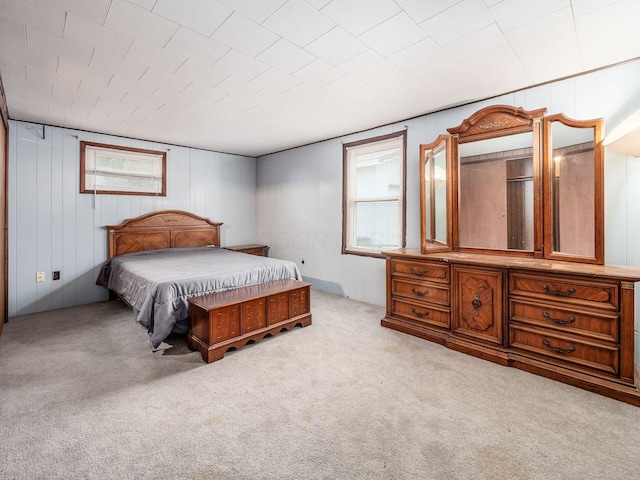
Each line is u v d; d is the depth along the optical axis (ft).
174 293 8.46
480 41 6.56
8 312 11.11
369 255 13.20
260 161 18.66
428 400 6.13
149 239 14.53
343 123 12.26
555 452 4.76
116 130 13.01
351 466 4.52
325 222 15.05
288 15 5.68
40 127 11.96
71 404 5.98
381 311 11.98
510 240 9.05
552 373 6.85
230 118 11.55
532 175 8.61
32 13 5.53
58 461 4.57
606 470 4.41
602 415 5.63
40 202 11.98
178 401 6.11
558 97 8.40
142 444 4.94
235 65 7.55
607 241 7.73
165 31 6.14
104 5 5.34
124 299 10.85
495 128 9.18
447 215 10.05
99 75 8.02
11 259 11.36
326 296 14.37
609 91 7.64
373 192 13.46
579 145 7.86
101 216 13.44
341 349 8.49
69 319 11.03
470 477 4.31
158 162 15.19
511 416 5.62
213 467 4.50
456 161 10.04
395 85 8.73
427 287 9.20
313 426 5.38
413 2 5.34
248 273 10.21
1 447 4.82
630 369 6.07
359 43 6.63
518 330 7.52
